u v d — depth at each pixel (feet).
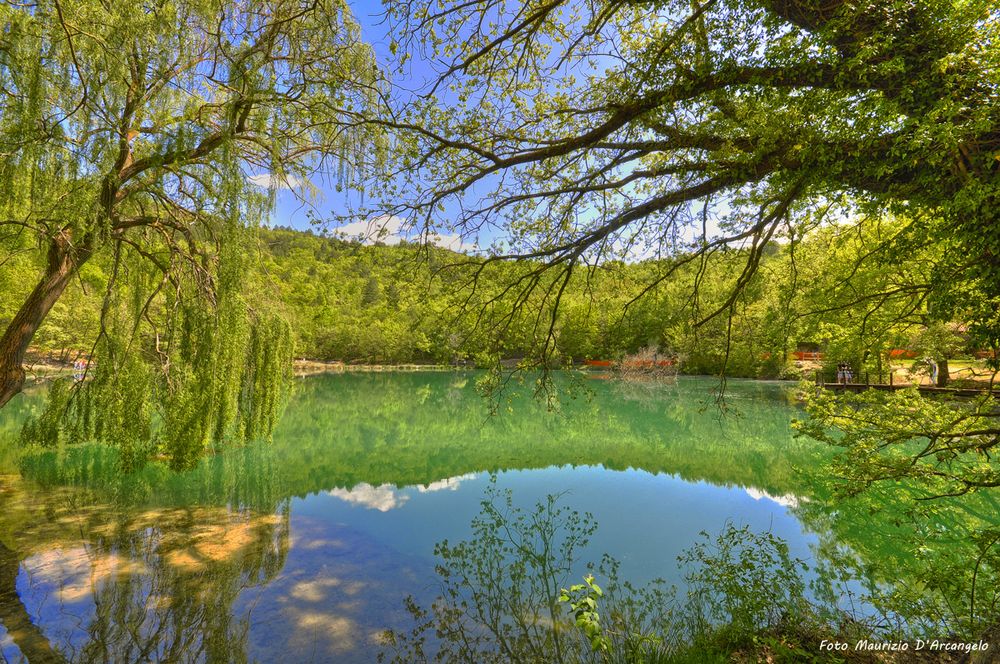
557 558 21.26
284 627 15.52
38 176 18.97
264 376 33.50
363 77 16.03
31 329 22.31
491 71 14.20
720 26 10.61
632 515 27.48
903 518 23.47
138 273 27.66
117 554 20.80
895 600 13.37
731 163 11.91
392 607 16.84
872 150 9.86
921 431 16.08
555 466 41.27
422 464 42.16
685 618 15.33
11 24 17.28
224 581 18.60
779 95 10.20
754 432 55.83
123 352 26.03
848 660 11.15
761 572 15.79
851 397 18.51
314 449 47.65
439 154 14.79
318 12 15.79
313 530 24.68
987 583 13.23
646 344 127.44
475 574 19.61
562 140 14.25
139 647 14.32
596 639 10.07
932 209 10.58
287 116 16.43
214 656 13.97
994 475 14.80
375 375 162.50
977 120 8.42
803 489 31.68
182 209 26.89
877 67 9.01
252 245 24.53
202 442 25.90
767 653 11.95
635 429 60.23
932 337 28.60
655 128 12.81
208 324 26.27
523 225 17.19
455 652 14.12
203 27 19.70
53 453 38.52
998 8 8.71
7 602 16.57
